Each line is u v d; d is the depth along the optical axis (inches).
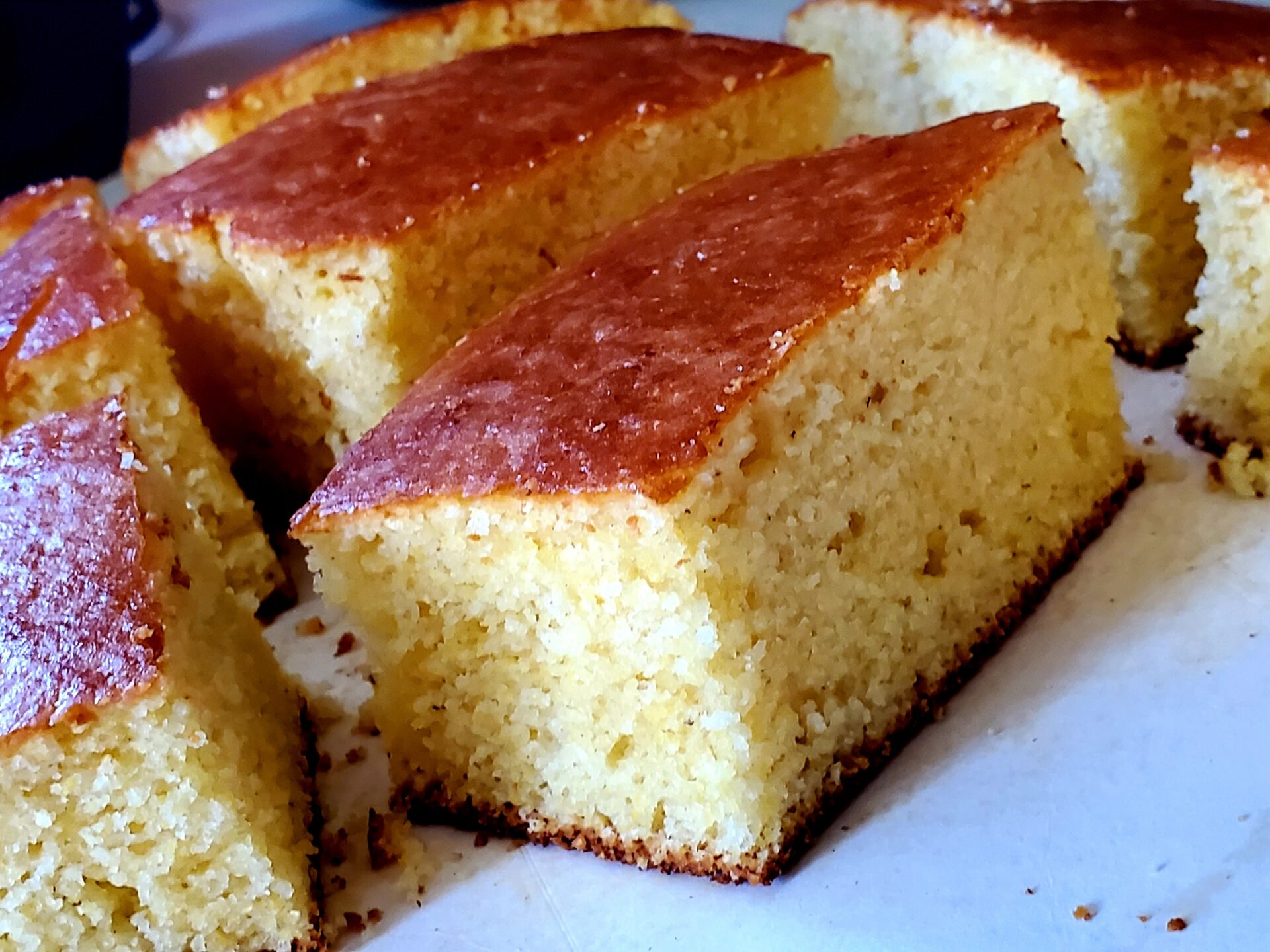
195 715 4.8
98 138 12.0
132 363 7.1
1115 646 5.8
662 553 4.7
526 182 7.4
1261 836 4.7
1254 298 6.6
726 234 6.2
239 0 16.4
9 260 8.3
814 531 5.3
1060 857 4.8
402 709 5.7
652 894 5.1
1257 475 6.5
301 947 5.2
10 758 4.6
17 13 11.1
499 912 5.2
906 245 5.5
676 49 8.9
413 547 5.2
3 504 5.7
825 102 8.8
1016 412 6.3
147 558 5.3
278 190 7.6
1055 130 6.5
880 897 4.8
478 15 10.3
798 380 5.1
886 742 5.6
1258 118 8.2
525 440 5.1
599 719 5.2
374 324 7.0
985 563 6.1
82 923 5.0
